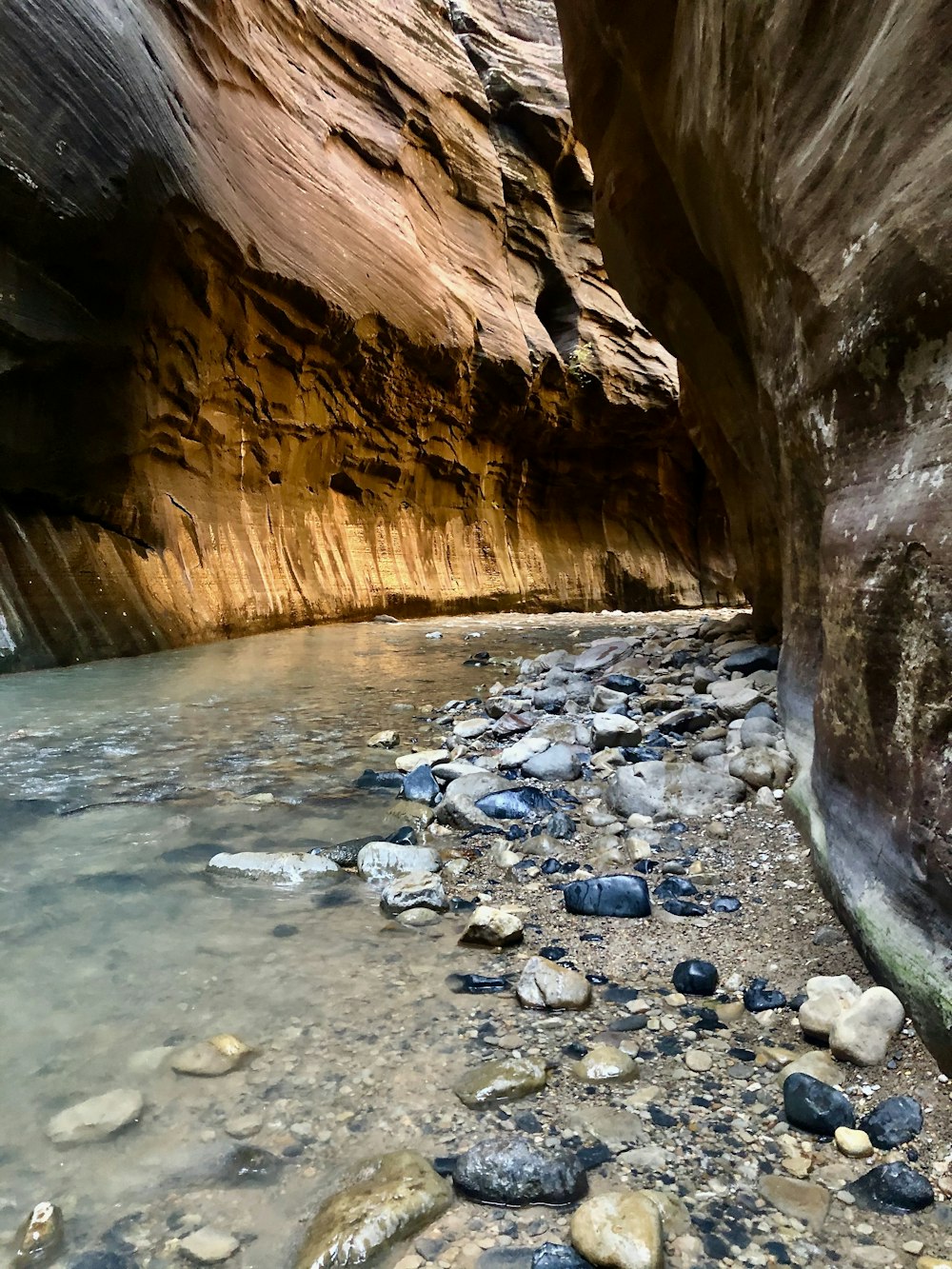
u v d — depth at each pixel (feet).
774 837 9.57
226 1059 5.33
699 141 13.39
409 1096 5.02
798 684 11.94
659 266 20.58
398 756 14.15
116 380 29.19
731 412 20.85
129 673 24.34
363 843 9.53
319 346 44.01
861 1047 5.24
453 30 64.85
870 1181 4.26
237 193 35.27
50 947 6.91
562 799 11.65
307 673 24.62
